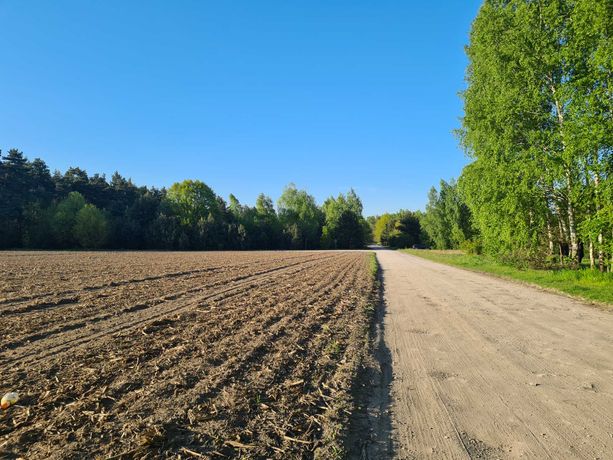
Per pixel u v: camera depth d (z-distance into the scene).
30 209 64.56
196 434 3.85
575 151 14.99
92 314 9.60
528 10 18.00
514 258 23.45
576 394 5.11
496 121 19.48
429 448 3.80
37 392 4.73
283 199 104.75
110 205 82.88
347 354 6.80
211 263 30.47
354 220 107.44
